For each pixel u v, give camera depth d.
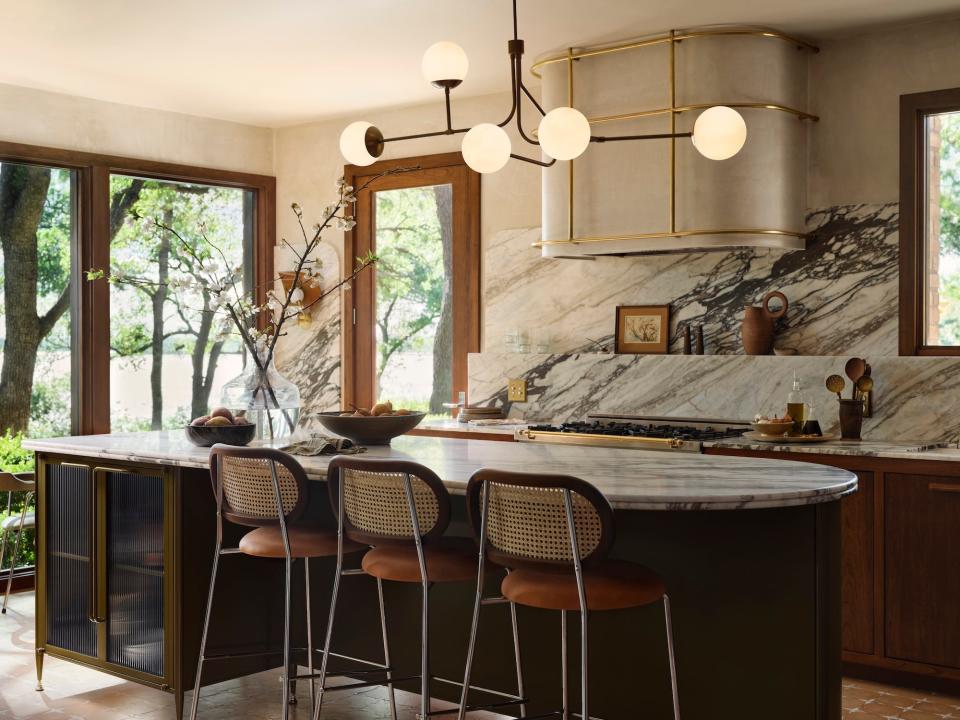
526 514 2.60
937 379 4.55
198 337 6.76
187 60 5.29
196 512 3.78
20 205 5.91
